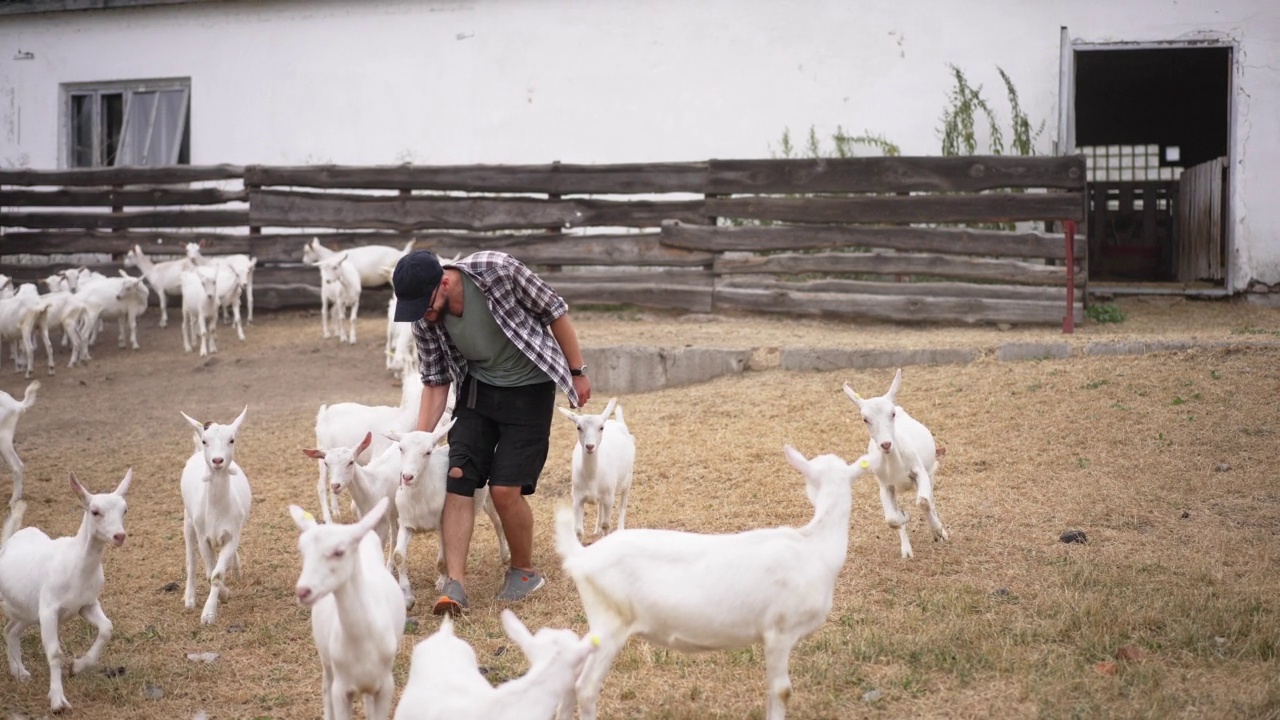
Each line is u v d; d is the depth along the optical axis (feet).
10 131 61.72
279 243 52.90
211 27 57.67
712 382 37.47
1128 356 34.88
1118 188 65.16
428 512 21.45
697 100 51.19
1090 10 47.01
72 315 46.24
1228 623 18.26
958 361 36.42
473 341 20.34
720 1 50.62
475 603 21.35
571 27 52.49
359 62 55.52
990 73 47.88
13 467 29.45
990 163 43.60
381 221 51.03
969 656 17.51
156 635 20.10
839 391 34.91
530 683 12.69
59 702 16.85
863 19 49.06
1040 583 20.81
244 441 34.60
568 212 48.62
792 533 15.24
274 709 16.88
